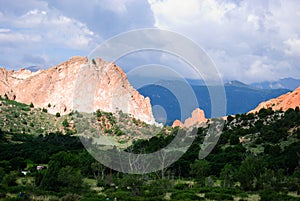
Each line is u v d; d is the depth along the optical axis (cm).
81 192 5191
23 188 5209
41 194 4866
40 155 8681
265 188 5788
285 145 9375
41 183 5306
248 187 5872
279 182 5938
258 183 5888
